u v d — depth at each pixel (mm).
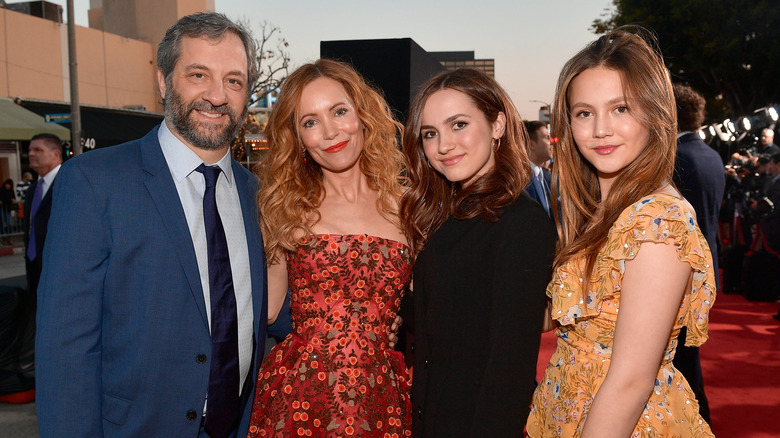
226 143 1673
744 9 15852
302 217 2000
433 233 1754
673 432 1357
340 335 1929
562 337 1541
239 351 1684
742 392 3617
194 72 1585
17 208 11648
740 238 6625
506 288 1452
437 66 4316
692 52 16922
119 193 1514
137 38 21438
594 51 1391
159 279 1518
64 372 1410
